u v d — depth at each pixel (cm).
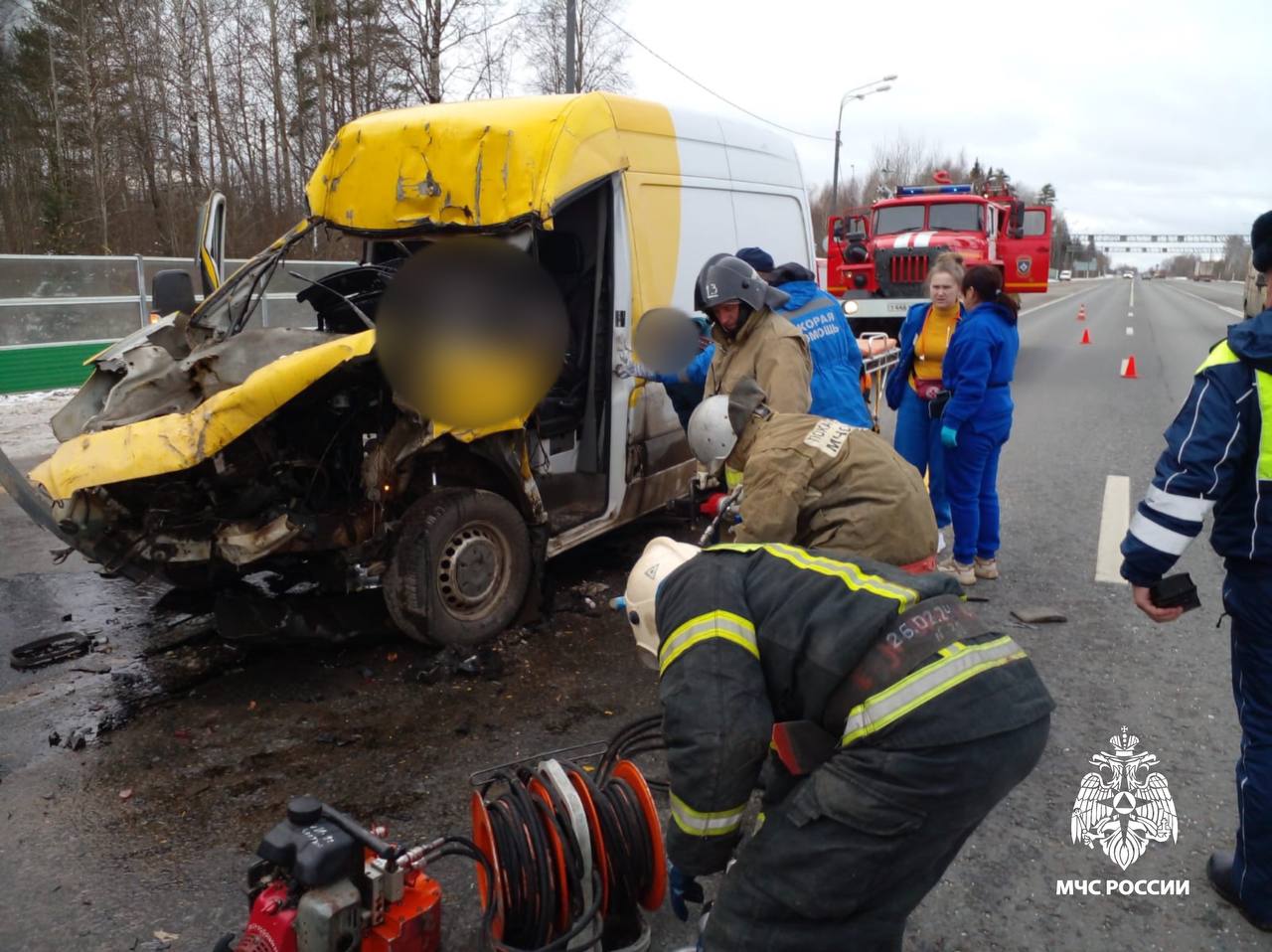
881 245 1595
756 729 187
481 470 487
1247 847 280
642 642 251
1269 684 266
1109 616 524
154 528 411
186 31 2902
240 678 447
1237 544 258
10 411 1122
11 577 590
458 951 270
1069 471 852
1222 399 250
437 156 501
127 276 1367
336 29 2709
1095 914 291
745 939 193
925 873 192
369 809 340
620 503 556
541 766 264
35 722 404
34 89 2941
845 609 194
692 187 601
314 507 431
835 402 453
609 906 258
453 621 461
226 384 418
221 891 296
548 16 2673
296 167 3122
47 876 303
